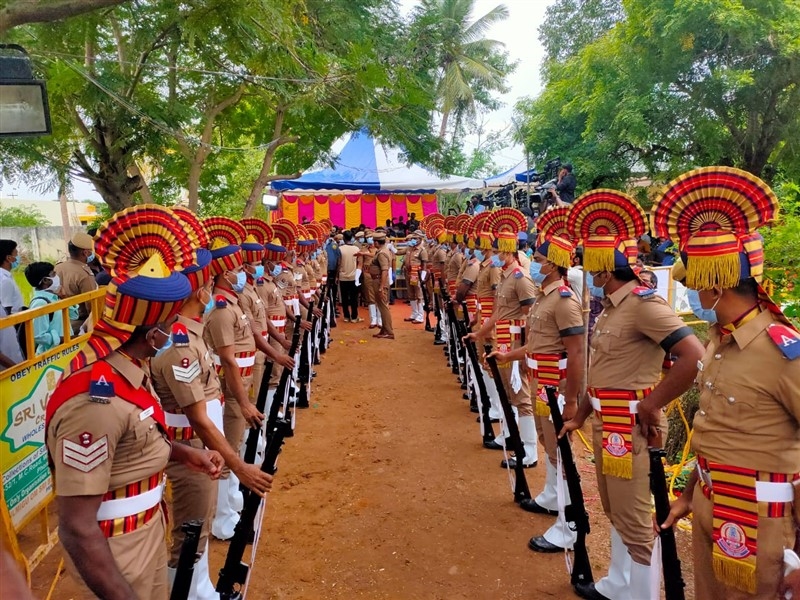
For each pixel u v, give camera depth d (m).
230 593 3.37
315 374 9.45
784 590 2.26
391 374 9.61
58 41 5.36
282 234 8.80
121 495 2.09
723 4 12.68
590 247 3.25
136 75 6.92
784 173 14.43
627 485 3.25
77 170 7.89
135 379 2.09
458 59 26.39
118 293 2.01
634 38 14.07
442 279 11.84
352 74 5.62
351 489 5.25
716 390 2.38
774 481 2.25
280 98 8.62
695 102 14.18
